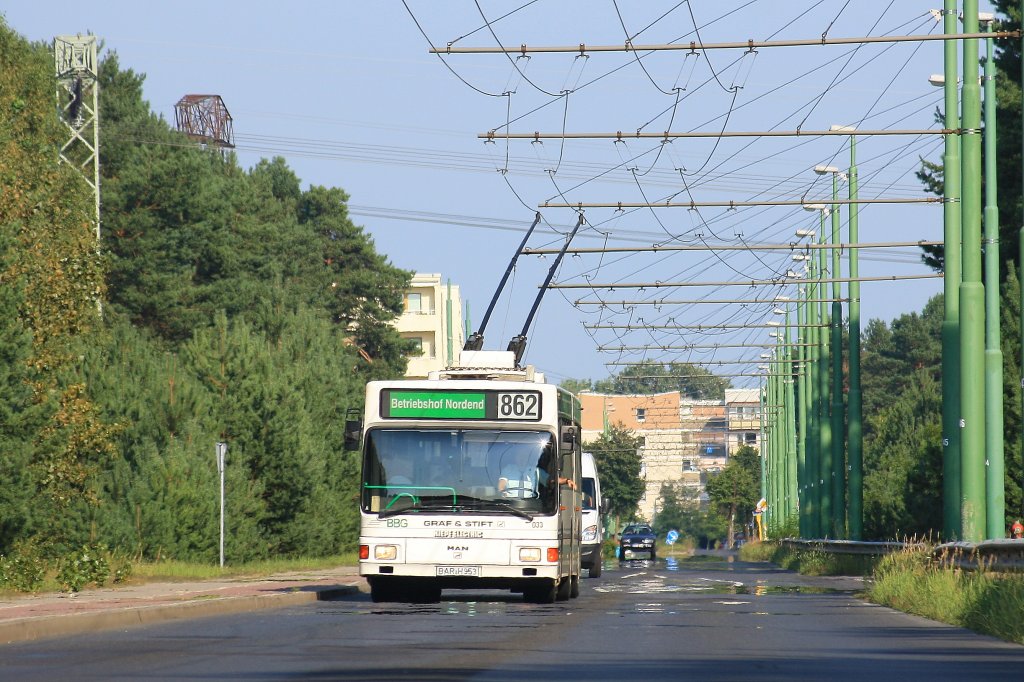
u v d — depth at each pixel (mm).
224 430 101000
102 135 178250
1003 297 107875
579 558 70125
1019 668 32719
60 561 71938
